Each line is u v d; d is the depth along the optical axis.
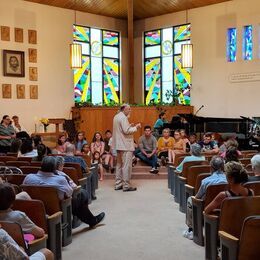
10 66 11.52
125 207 6.01
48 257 2.73
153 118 12.48
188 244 4.31
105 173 8.73
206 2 12.41
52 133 11.37
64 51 12.71
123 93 14.48
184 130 9.64
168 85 13.80
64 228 4.18
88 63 13.51
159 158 8.86
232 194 3.33
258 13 11.53
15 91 11.63
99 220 5.06
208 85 12.62
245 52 11.91
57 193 3.83
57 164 4.65
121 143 7.18
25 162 5.40
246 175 3.29
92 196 6.52
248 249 2.58
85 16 13.27
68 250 4.16
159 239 4.50
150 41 14.24
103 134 12.66
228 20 12.12
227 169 3.32
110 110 12.66
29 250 2.82
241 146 9.70
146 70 14.38
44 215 3.26
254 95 11.66
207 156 6.52
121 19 14.35
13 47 11.59
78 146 8.68
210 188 3.76
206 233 3.56
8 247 2.24
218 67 12.38
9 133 9.34
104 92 13.95
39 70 12.12
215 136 9.70
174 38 13.56
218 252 3.46
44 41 12.23
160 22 13.86
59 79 12.60
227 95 12.21
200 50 12.78
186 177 5.54
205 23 12.62
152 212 5.71
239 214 2.96
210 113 12.59
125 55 14.50
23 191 3.72
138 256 3.97
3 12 11.39
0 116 11.34
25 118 11.84
